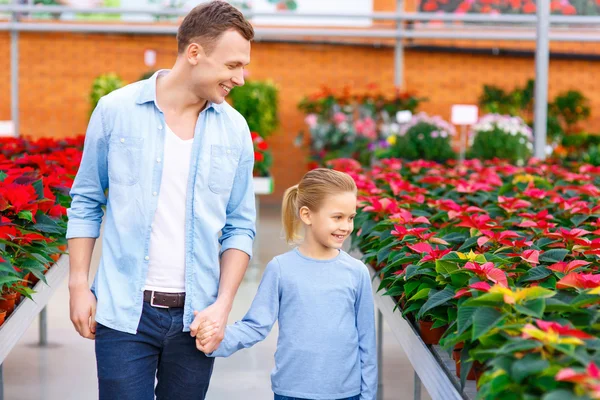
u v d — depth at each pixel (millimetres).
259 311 2627
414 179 5758
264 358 4766
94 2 10992
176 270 2297
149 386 2320
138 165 2275
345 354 2633
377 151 9891
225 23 2166
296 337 2625
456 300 2389
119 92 2330
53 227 3602
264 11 10766
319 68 12234
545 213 3551
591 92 12305
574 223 3693
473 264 2299
